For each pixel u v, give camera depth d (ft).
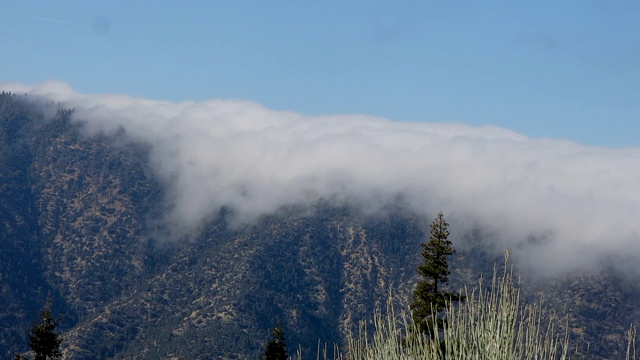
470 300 52.08
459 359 50.42
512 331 49.32
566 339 48.73
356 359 54.90
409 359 53.88
